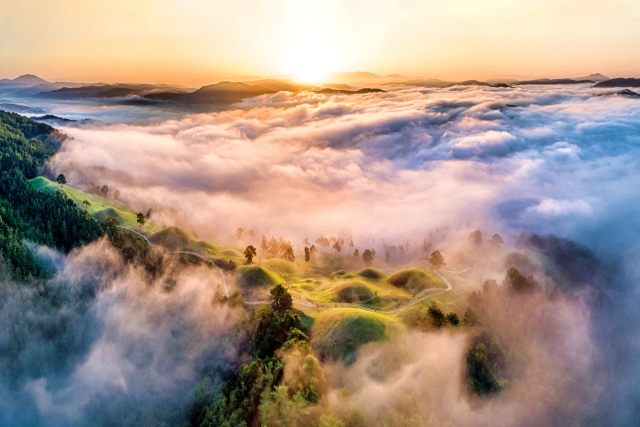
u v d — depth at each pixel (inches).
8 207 7199.8
